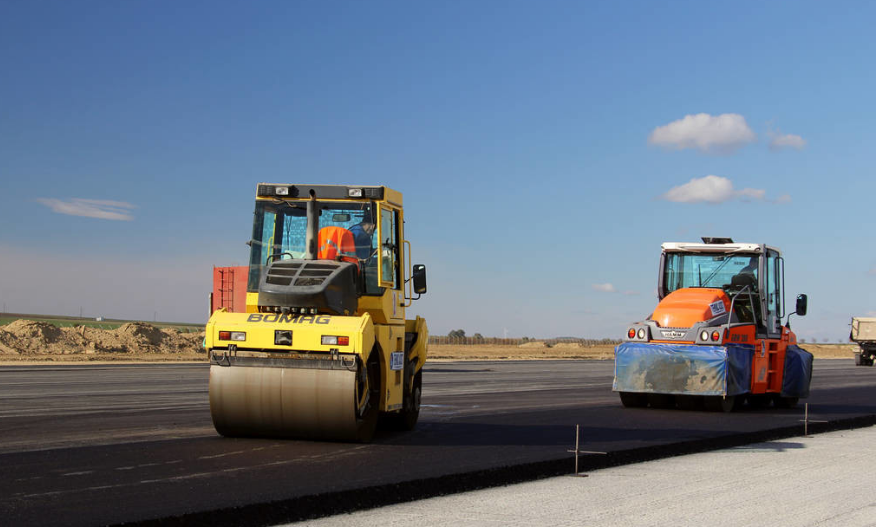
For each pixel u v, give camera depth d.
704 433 11.68
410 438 10.80
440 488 7.57
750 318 16.58
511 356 57.34
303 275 9.88
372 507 6.96
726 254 17.12
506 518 6.56
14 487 6.99
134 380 23.03
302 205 10.71
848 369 45.34
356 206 10.65
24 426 11.80
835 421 13.96
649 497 7.52
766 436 12.11
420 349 12.10
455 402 17.44
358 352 9.49
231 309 24.38
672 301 16.05
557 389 22.53
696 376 15.19
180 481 7.32
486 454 9.24
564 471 8.85
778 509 7.16
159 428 11.62
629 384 15.66
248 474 7.71
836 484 8.46
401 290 11.20
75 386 20.47
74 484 7.15
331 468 8.12
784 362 17.25
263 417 9.81
